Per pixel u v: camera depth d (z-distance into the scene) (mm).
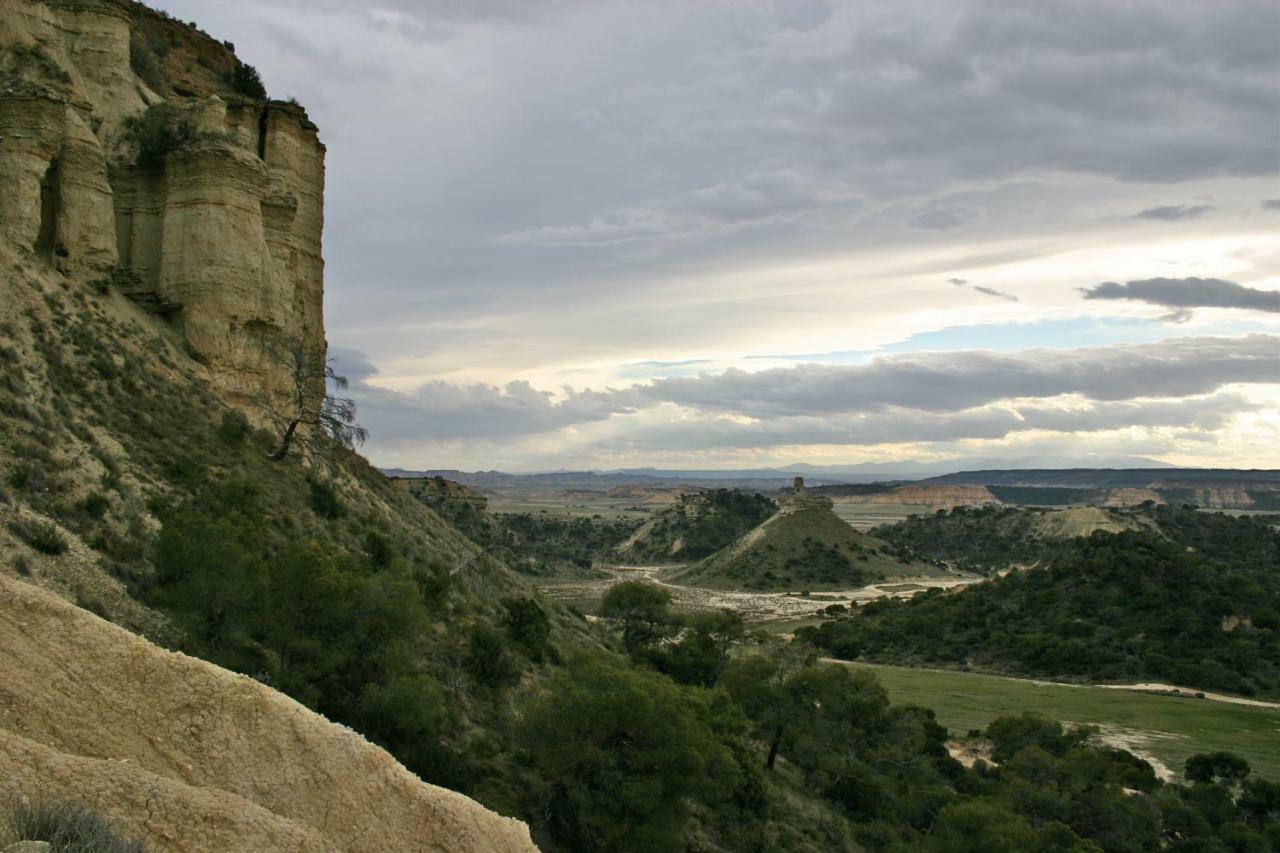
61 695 10570
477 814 11914
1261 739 58875
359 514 38906
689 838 28625
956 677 81625
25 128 32281
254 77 50000
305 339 46062
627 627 58125
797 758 47188
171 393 33625
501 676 30969
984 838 32125
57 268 33344
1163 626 86312
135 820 8484
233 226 37906
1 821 7492
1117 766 48125
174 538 22891
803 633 104500
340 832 10828
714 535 194875
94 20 38500
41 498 23266
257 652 22188
